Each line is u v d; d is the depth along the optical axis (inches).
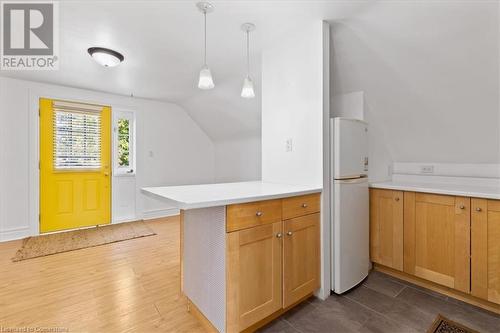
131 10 71.3
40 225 136.9
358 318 67.0
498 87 73.3
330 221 78.6
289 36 86.1
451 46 70.9
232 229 55.1
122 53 100.0
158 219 174.2
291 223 67.5
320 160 76.7
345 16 73.9
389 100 95.6
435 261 80.0
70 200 146.5
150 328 62.8
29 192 133.6
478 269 71.6
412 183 99.3
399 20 70.6
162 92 155.8
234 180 190.2
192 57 103.7
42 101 137.2
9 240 127.4
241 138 181.0
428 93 85.7
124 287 82.7
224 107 159.8
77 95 147.1
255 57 103.5
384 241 92.7
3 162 127.1
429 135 97.4
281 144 90.0
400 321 65.7
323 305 73.0
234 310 55.1
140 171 171.0
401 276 90.2
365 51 84.4
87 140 151.7
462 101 81.7
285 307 65.7
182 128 191.6
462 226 74.6
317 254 75.4
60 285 83.5
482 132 85.0
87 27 80.9
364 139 87.6
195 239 67.1
